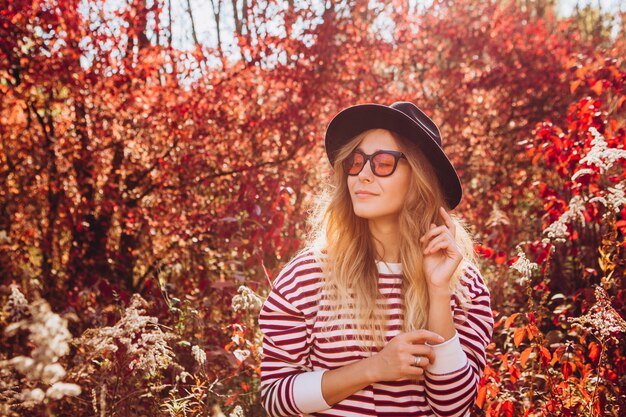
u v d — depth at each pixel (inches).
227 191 268.7
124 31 253.6
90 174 269.1
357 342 73.0
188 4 323.0
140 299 122.0
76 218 260.4
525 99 345.4
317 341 74.6
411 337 68.0
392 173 75.9
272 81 270.7
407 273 74.8
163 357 121.2
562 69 337.7
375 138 78.4
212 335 170.6
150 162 273.9
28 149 265.3
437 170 80.1
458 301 78.6
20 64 252.5
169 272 275.4
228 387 163.6
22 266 255.8
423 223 77.7
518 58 348.8
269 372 75.9
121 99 256.2
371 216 76.5
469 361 74.9
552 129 172.7
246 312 176.1
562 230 122.6
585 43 409.7
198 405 128.0
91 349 132.6
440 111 338.6
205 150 266.8
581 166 153.9
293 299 75.7
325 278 76.5
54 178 265.7
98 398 124.5
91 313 193.6
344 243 77.6
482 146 339.0
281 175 262.2
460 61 352.5
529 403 126.8
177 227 260.5
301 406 70.9
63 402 126.3
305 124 271.6
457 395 69.2
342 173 81.1
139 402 136.8
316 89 270.2
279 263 213.0
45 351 73.7
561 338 166.6
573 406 123.3
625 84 183.0
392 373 67.1
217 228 238.1
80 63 254.7
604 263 120.3
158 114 259.3
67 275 262.7
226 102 265.0
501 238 220.4
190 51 263.3
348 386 68.9
